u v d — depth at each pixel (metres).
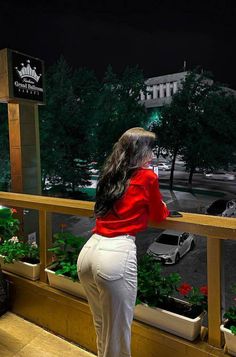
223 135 17.23
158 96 22.94
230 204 12.71
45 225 2.13
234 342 1.41
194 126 17.08
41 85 6.66
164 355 1.61
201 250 9.27
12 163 6.45
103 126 17.28
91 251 1.34
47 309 2.10
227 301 1.70
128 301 1.31
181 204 16.39
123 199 1.34
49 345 1.97
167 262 8.40
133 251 1.32
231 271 7.00
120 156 1.37
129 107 17.81
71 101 16.58
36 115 6.64
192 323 1.51
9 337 2.05
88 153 17.02
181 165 21.47
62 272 1.99
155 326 1.66
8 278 2.31
